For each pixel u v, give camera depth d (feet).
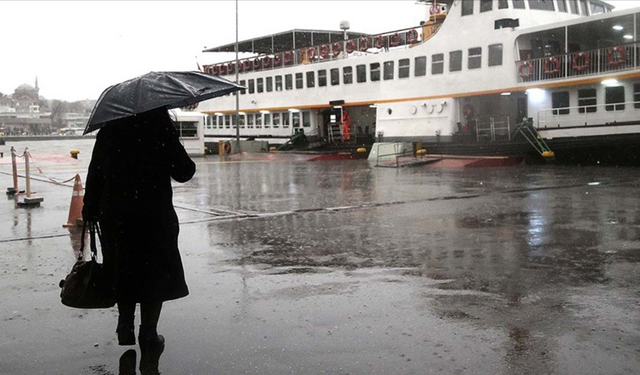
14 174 47.85
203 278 21.31
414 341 14.64
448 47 94.43
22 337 15.48
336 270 22.29
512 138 88.17
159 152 14.05
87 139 417.69
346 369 13.01
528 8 89.15
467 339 14.67
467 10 91.76
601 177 62.03
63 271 22.66
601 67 78.18
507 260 23.48
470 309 17.11
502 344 14.28
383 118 106.52
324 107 121.60
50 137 431.84
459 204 41.42
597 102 80.53
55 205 42.27
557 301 17.74
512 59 86.43
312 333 15.38
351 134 123.54
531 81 84.89
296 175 71.41
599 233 29.09
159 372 13.12
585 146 80.74
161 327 16.07
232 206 41.88
